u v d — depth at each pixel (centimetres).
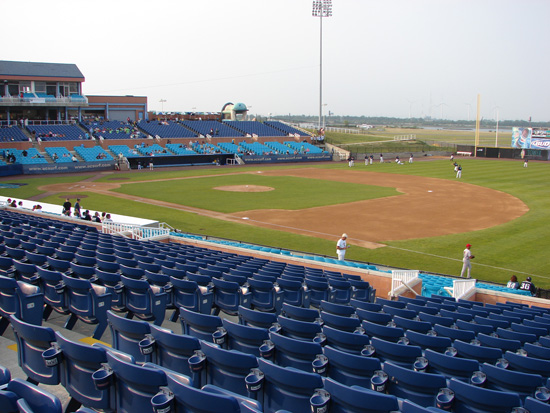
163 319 1068
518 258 2605
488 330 1085
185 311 877
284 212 3828
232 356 632
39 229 2059
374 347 807
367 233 3158
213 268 1493
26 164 6056
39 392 481
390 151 10344
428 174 6544
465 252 2225
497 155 9238
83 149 6894
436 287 1942
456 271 2381
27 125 7069
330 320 985
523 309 1548
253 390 602
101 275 1147
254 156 8025
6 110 7425
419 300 1462
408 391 650
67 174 6241
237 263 1747
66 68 7956
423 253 2697
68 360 631
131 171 6719
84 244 1664
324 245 2836
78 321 1080
